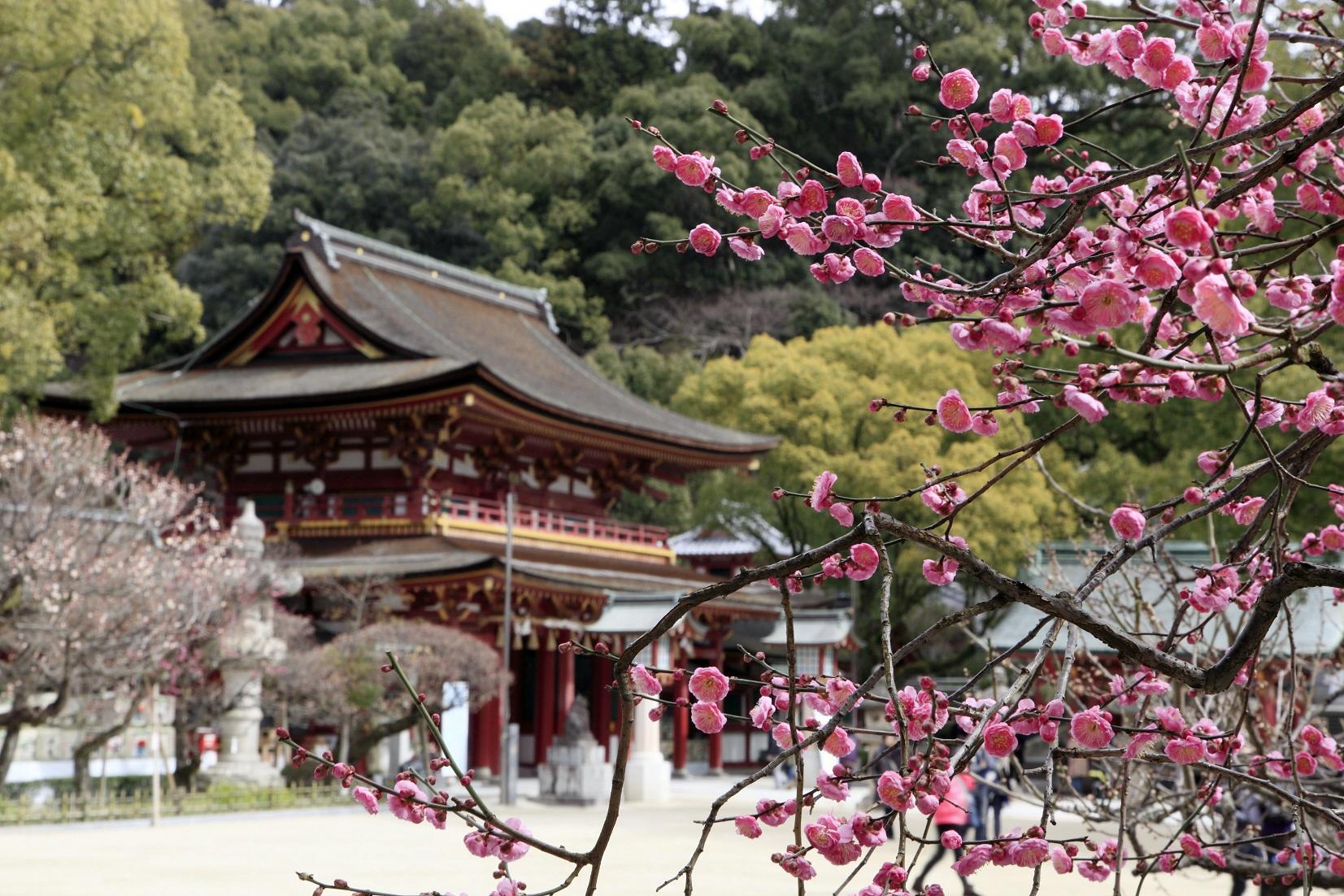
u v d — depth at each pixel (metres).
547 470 53.16
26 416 37.25
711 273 92.88
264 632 36.19
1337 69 5.58
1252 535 5.16
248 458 51.47
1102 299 3.76
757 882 20.30
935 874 20.08
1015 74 95.75
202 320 80.12
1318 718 10.77
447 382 45.91
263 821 31.70
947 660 55.22
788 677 4.45
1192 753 4.67
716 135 93.62
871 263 4.62
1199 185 4.23
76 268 37.53
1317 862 6.23
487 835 4.34
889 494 51.00
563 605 46.47
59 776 33.78
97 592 28.62
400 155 92.31
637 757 40.97
